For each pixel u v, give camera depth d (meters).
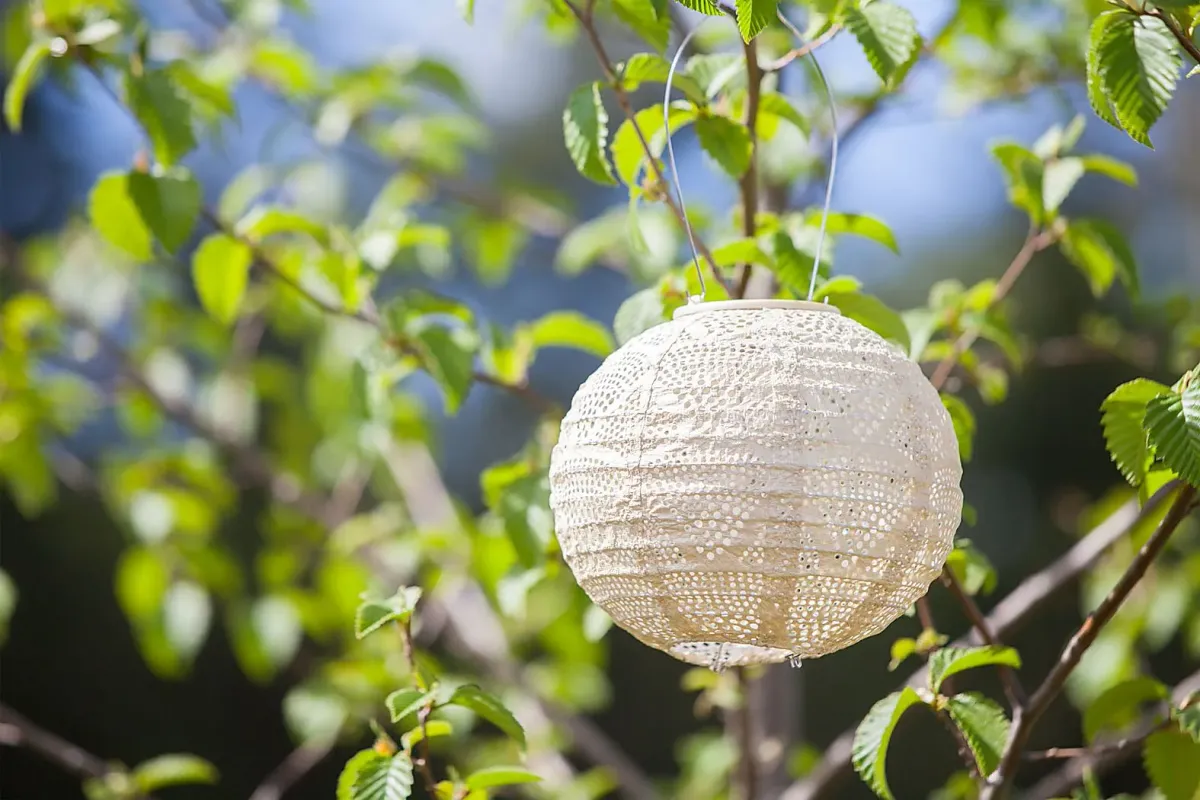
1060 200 2.86
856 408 2.28
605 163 2.60
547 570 2.90
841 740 3.17
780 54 3.40
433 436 4.59
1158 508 2.91
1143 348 4.20
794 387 2.27
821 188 3.71
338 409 4.59
